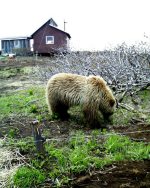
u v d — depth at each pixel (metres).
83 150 3.38
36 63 13.65
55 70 7.23
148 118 4.45
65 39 19.95
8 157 3.35
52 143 3.64
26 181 2.85
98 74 5.94
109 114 4.34
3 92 7.22
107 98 4.25
